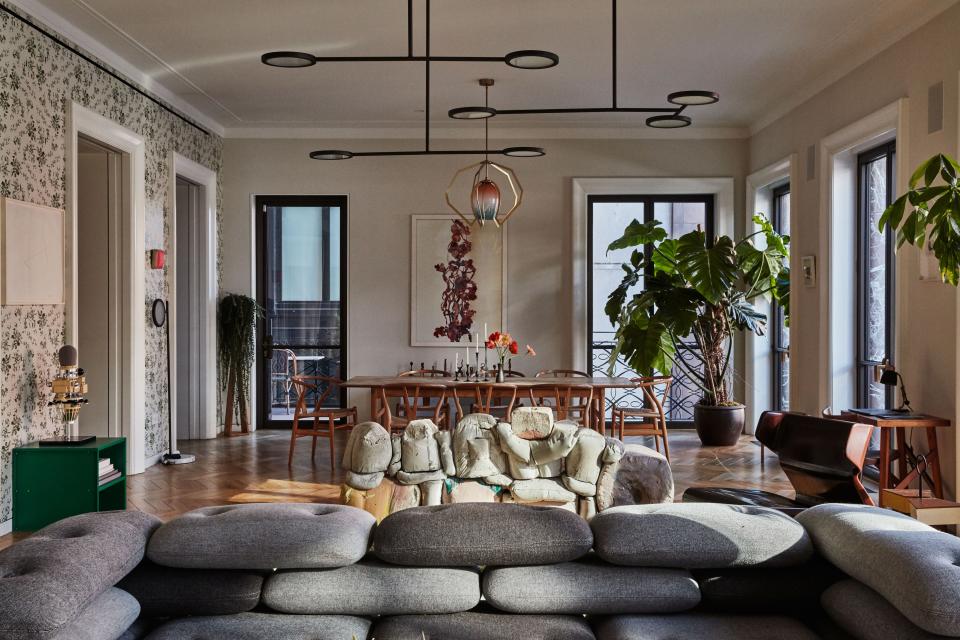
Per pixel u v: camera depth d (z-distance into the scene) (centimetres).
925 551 194
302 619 210
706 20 580
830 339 687
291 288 947
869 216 667
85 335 676
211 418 881
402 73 715
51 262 548
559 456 391
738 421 830
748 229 908
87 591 184
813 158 734
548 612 213
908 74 570
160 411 749
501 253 926
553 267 926
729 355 852
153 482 652
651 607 214
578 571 217
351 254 930
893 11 553
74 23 582
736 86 750
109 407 677
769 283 834
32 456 488
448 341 927
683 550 215
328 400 948
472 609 219
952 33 516
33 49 535
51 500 489
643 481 399
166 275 760
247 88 762
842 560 210
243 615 213
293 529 216
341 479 662
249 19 579
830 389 684
